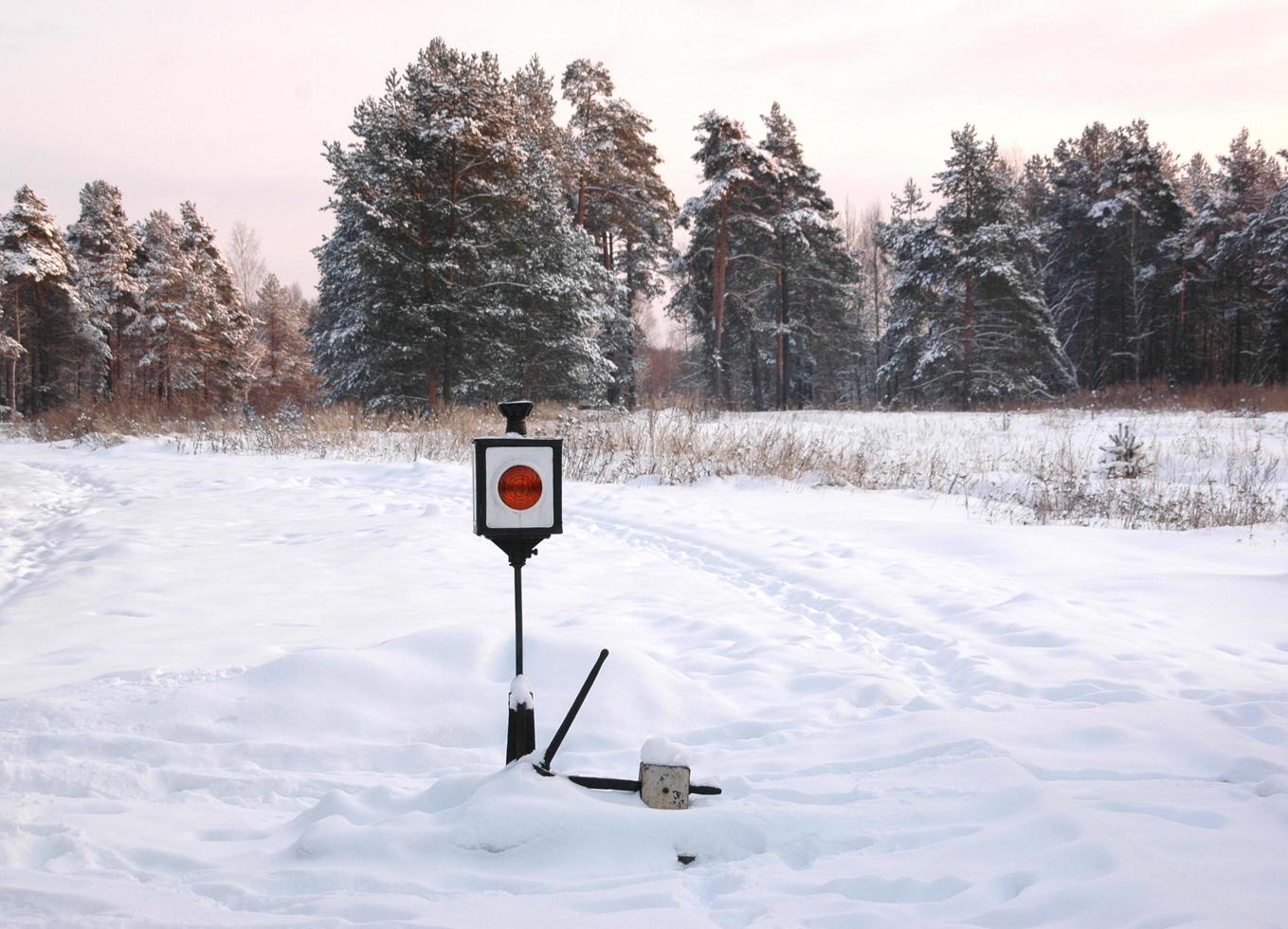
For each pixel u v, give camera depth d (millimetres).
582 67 38750
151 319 47219
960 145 37469
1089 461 16797
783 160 41875
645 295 44156
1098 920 2039
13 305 43344
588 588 6902
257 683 4105
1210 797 2885
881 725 3734
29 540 9773
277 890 2395
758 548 8445
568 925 2115
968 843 2518
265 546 8836
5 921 2162
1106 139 50375
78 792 3156
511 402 3061
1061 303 47000
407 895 2342
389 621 5781
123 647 5207
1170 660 4758
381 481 14195
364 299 25781
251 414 27000
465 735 3760
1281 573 7125
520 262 27891
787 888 2312
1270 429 21000
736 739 3715
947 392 39781
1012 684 4332
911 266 39094
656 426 18516
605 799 2893
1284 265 37594
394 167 24234
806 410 33500
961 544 8453
